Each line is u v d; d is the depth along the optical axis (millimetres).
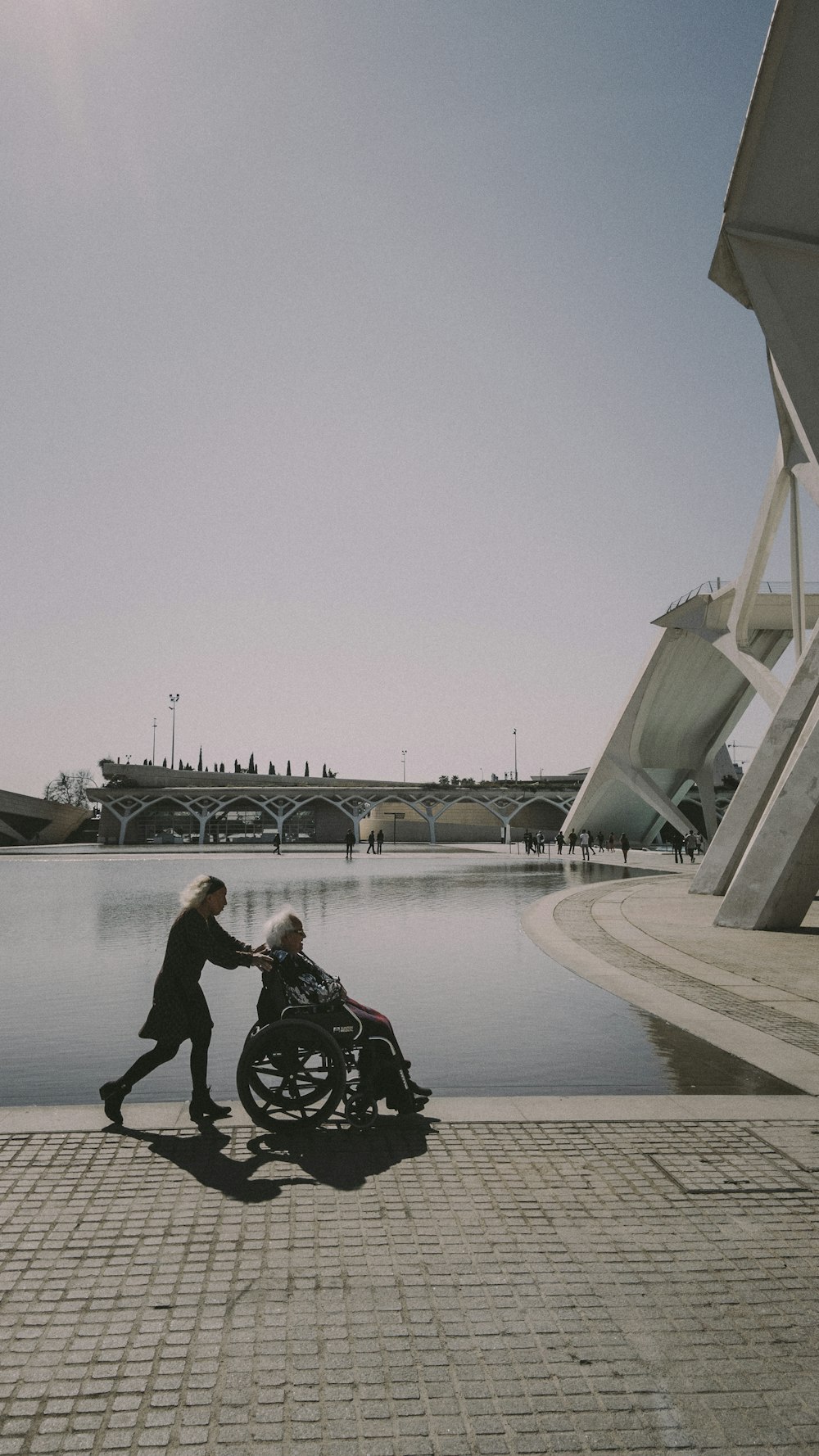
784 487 25781
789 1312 3088
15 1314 3045
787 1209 3975
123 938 14188
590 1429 2465
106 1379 2680
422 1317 3035
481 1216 3881
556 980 10320
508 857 48938
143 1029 5129
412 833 95125
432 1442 2406
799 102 12148
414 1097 5672
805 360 14062
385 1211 3924
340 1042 5070
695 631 41219
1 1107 5430
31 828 87375
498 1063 6719
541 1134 4965
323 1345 2861
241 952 5180
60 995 9430
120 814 84125
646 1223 3816
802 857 14664
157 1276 3314
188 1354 2812
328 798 81625
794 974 10562
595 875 30969
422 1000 9188
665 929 14836
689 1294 3209
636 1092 5938
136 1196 4078
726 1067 6578
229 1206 3965
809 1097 5703
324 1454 2357
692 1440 2424
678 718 52781
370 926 15531
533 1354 2818
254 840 96375
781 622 40250
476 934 14531
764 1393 2631
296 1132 4965
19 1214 3861
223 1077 6457
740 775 64438
